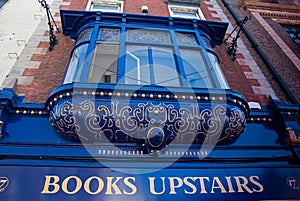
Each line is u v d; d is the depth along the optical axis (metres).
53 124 3.99
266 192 3.69
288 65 7.56
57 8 8.06
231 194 3.59
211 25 6.53
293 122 4.82
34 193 3.26
